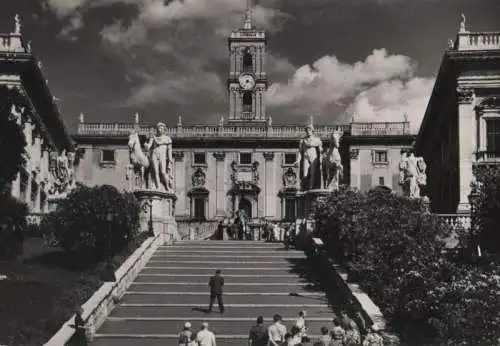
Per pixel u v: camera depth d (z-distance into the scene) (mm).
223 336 23875
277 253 35750
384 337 22984
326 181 39781
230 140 84562
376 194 32406
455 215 38375
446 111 55406
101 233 31938
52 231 32125
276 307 27328
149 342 23734
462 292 22875
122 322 25828
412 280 25734
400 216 31000
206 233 80250
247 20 94875
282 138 84375
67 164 45000
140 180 38812
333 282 29922
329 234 32844
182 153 85000
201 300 28203
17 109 37281
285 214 83875
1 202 34562
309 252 35250
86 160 83812
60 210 32312
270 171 84688
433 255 29797
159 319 25922
